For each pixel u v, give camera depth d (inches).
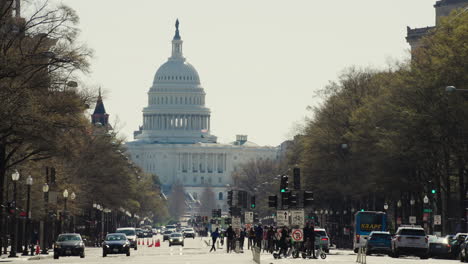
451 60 4490.7
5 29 3641.7
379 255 4603.8
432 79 4539.9
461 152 4532.5
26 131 3671.3
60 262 3818.9
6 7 3676.2
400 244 4146.2
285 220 4128.9
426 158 4990.2
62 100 3846.0
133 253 5418.3
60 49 3722.9
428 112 4581.7
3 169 3993.6
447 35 4635.8
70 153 4153.5
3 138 3710.6
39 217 5487.2
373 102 5575.8
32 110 3587.6
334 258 4040.4
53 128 3789.4
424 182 5521.7
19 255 4694.9
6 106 3521.2
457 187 5639.8
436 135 4621.1
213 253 5310.0
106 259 4261.8
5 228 5093.5
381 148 5359.3
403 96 4758.9
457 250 4175.7
